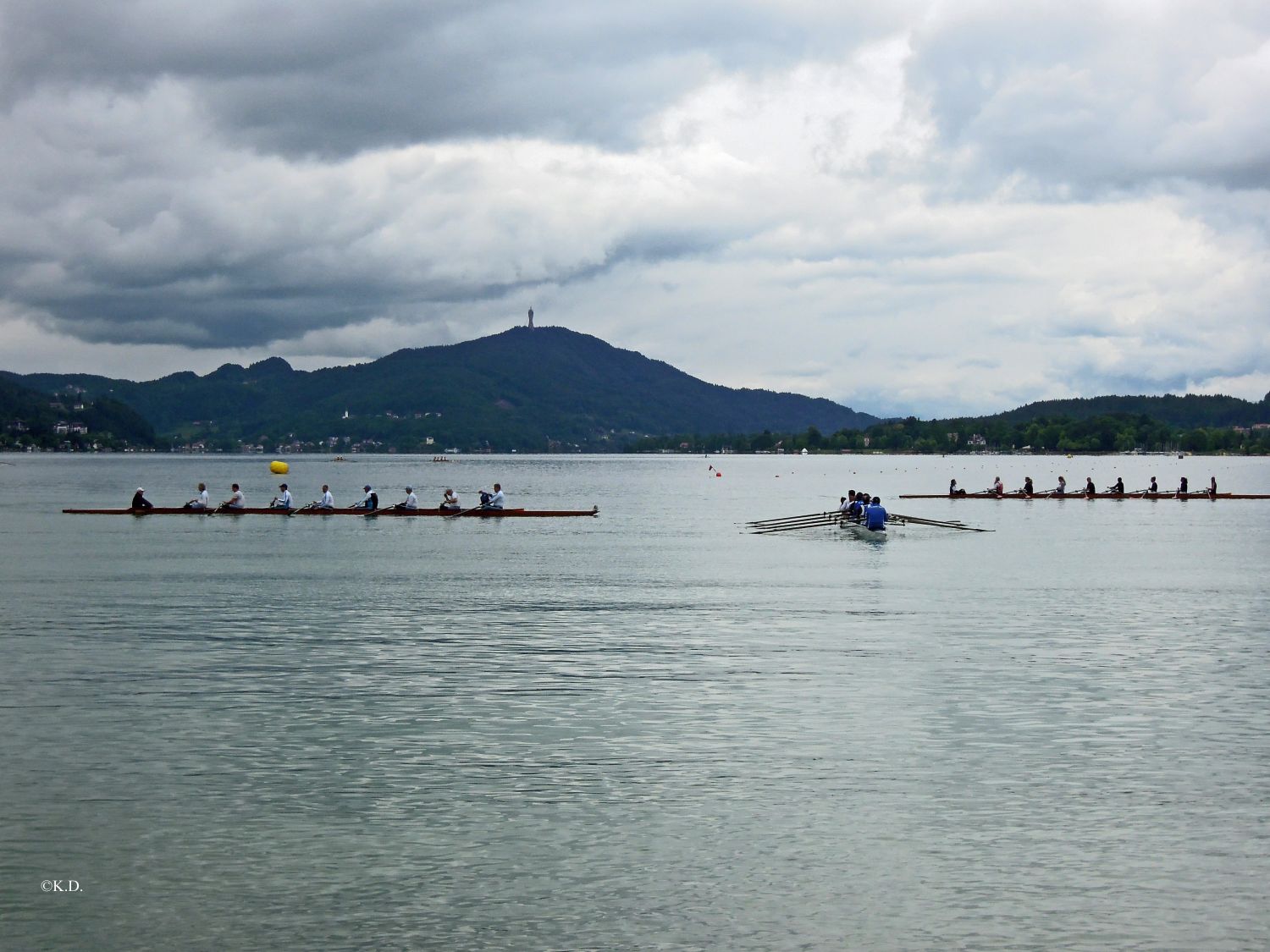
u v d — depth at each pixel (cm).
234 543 6912
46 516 9256
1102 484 19675
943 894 1673
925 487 17750
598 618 4016
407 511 9488
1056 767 2238
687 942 1540
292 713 2627
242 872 1747
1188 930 1576
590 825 1928
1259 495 12531
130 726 2506
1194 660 3247
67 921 1599
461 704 2714
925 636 3634
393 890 1686
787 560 6006
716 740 2412
